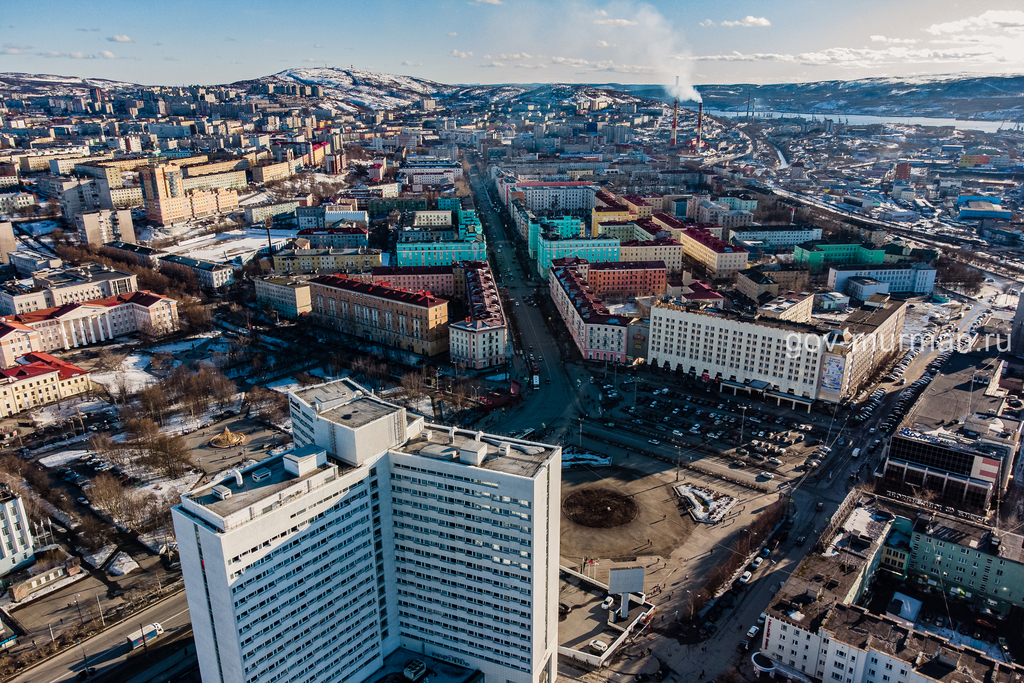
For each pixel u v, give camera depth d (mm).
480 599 190750
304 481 170125
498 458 184250
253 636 164625
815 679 197000
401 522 193750
